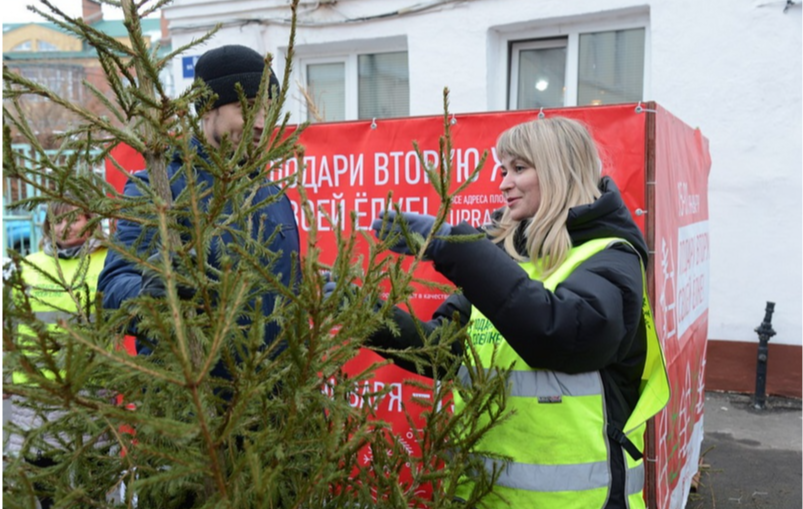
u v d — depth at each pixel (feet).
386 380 9.38
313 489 4.27
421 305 9.45
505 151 6.69
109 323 4.06
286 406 4.56
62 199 4.15
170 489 4.07
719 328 17.30
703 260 12.39
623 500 5.97
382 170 9.63
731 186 16.93
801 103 16.12
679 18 17.07
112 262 5.57
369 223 9.70
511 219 7.06
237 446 5.49
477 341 6.72
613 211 6.23
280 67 21.54
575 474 5.91
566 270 6.02
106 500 5.20
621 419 6.16
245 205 5.34
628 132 8.30
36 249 20.02
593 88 19.17
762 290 16.84
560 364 5.74
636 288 5.86
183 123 4.27
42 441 4.98
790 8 15.93
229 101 6.60
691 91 17.15
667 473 8.81
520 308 5.42
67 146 4.96
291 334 4.17
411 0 19.83
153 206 4.32
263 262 5.63
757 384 16.38
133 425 4.17
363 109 21.97
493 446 6.24
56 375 3.23
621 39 18.70
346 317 4.43
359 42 21.01
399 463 5.98
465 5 19.24
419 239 5.47
